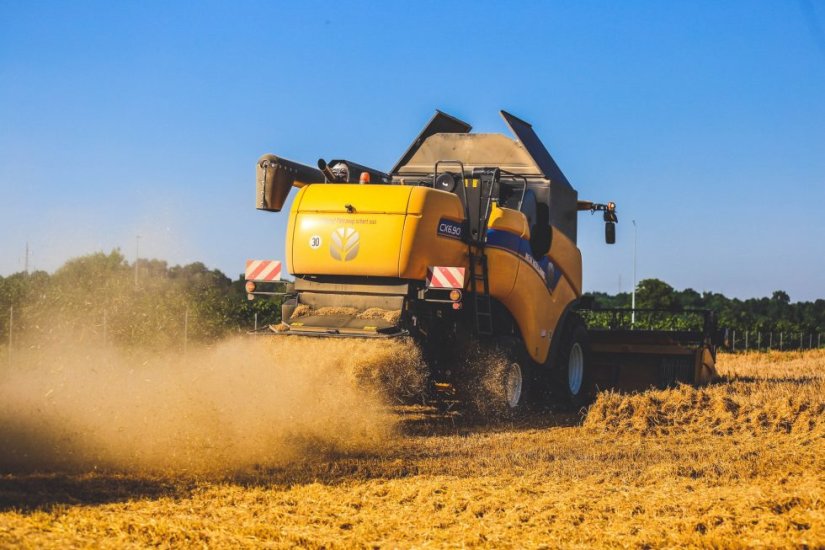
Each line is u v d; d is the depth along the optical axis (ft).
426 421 37.99
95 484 22.97
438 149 46.98
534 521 20.76
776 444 33.12
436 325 38.24
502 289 41.14
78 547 17.51
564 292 47.16
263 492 22.95
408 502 22.57
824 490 23.62
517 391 41.86
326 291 37.04
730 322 144.66
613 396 38.32
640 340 52.49
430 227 36.32
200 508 21.16
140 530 18.88
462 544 18.79
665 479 25.96
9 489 21.99
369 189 36.78
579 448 31.83
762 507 22.04
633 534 19.92
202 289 74.74
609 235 53.11
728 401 38.55
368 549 18.35
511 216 41.60
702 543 18.95
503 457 29.04
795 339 150.20
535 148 46.78
